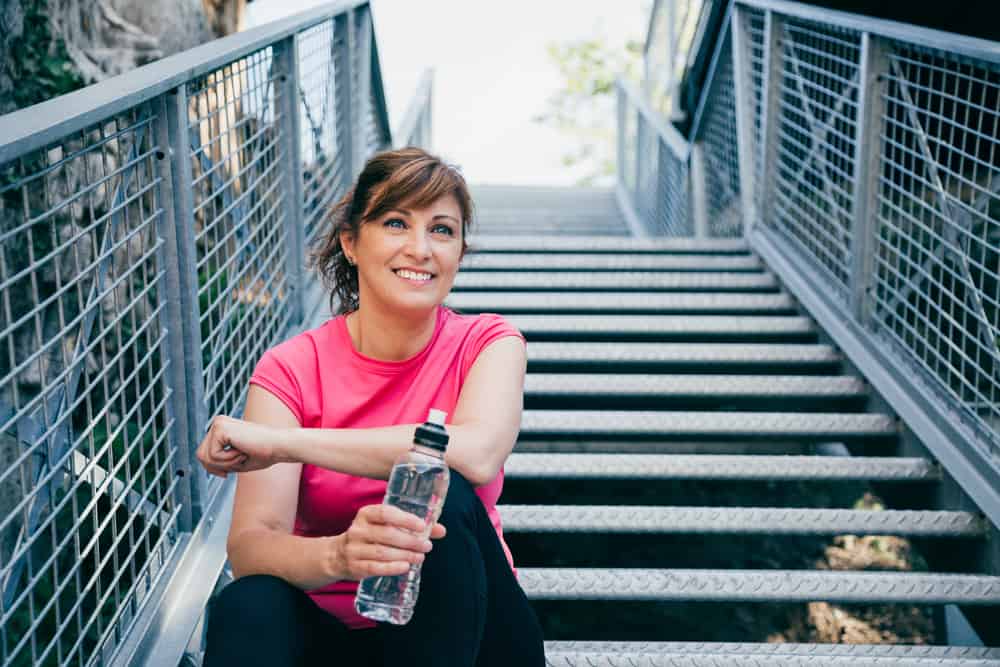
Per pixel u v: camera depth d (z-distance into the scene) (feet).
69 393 5.29
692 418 10.11
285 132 10.27
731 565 12.59
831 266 13.29
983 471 8.36
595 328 12.58
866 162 11.10
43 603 8.14
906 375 10.03
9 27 9.52
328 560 4.49
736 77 16.93
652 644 7.20
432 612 4.55
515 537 12.60
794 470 9.13
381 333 5.37
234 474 7.93
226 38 8.13
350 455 4.75
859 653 7.09
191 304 6.73
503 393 5.30
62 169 9.50
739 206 17.61
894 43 10.67
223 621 4.42
